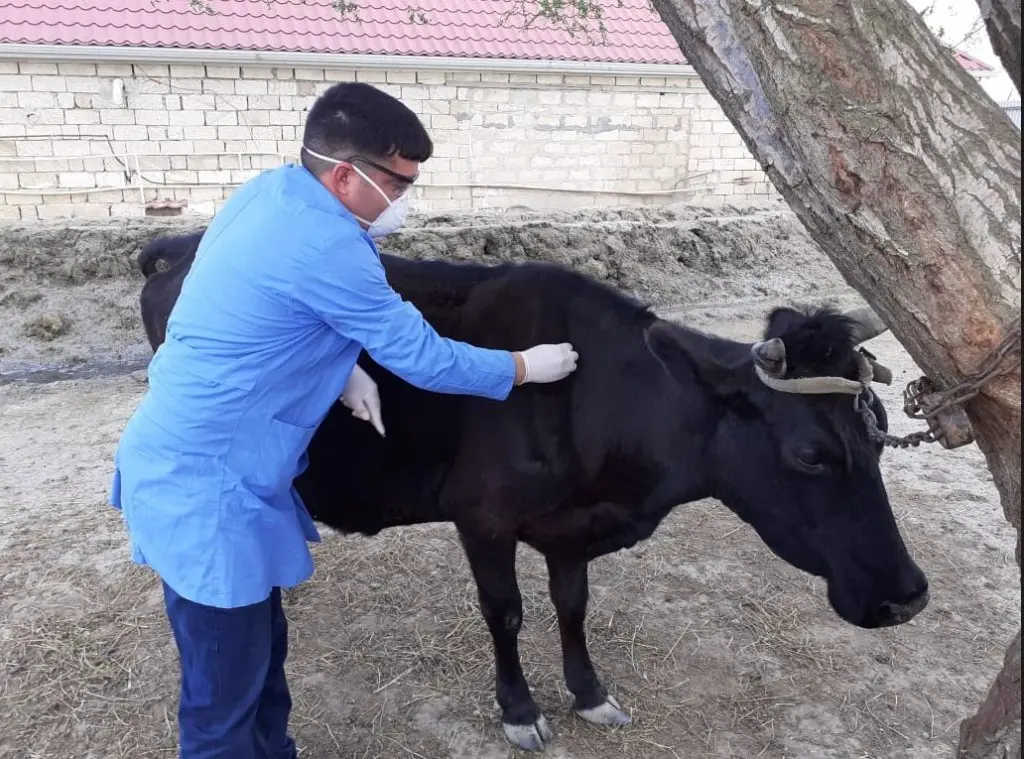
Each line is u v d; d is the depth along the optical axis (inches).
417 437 114.8
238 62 538.0
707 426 105.3
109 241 374.6
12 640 140.2
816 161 72.7
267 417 82.6
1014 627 151.5
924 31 70.6
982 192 68.9
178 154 543.8
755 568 168.7
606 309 113.2
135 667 134.8
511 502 111.3
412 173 86.7
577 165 650.2
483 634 145.7
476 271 120.7
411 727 124.1
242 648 87.6
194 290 81.3
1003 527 188.5
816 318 97.1
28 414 255.0
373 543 175.3
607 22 678.5
